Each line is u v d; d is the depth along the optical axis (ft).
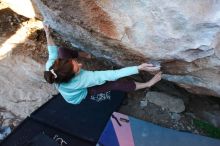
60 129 14.05
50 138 12.91
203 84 12.07
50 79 10.21
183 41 9.68
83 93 10.99
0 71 16.15
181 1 8.72
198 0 8.63
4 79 16.06
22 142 13.73
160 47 10.16
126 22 9.75
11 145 13.67
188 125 14.87
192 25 9.12
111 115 14.34
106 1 9.41
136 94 15.53
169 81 13.82
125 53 11.50
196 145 13.37
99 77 10.37
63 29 12.14
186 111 15.23
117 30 10.19
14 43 16.21
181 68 11.30
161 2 8.87
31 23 16.11
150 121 14.93
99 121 14.23
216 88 11.96
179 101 15.06
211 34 9.26
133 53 11.09
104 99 14.74
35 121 14.37
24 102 15.74
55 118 14.38
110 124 14.16
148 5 9.05
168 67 11.41
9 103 15.79
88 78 10.41
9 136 13.91
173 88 15.16
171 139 13.67
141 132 13.97
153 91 15.40
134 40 10.28
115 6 9.44
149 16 9.30
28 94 15.80
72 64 10.21
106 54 12.60
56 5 10.59
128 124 14.21
